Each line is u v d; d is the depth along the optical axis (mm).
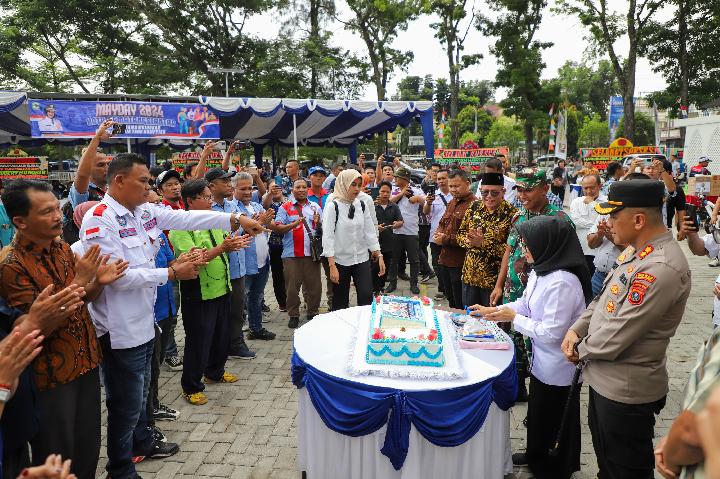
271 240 6695
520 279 3664
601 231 4109
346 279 5305
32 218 2281
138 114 9258
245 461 3447
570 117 56219
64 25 24094
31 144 16281
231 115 10492
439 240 5238
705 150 19062
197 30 24594
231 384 4699
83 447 2588
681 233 3766
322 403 2619
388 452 2432
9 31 22094
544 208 3723
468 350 2992
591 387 2494
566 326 2754
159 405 4043
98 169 4305
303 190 6141
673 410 4027
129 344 2891
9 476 2025
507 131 56219
